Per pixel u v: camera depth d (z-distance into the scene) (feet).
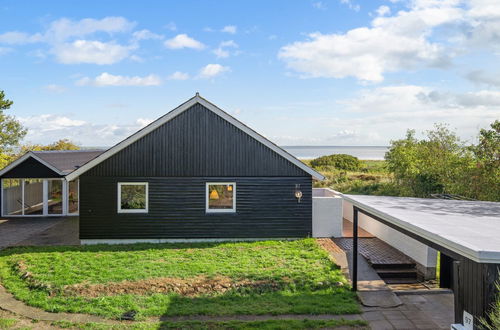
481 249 14.92
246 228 49.96
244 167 49.88
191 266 37.22
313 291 31.94
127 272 35.35
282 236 50.24
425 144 79.82
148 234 49.29
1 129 111.34
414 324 26.13
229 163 49.75
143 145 49.14
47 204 71.20
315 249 43.96
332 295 31.12
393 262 40.22
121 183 48.98
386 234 48.83
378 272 39.06
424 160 76.02
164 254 42.45
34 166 69.87
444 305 30.04
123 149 48.96
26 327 24.80
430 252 38.22
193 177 49.55
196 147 49.52
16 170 69.62
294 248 45.16
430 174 68.39
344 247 46.88
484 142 51.42
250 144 49.96
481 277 16.40
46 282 32.81
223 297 30.14
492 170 49.57
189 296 30.30
